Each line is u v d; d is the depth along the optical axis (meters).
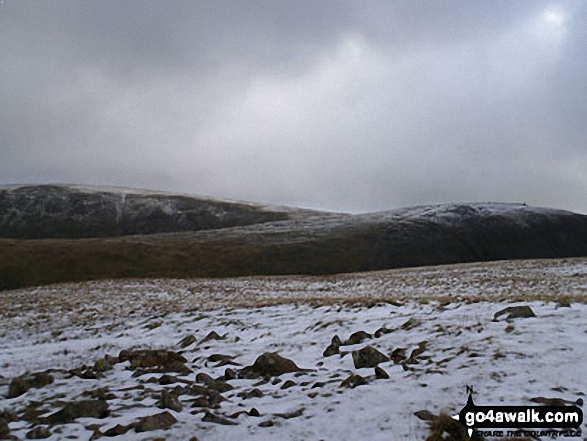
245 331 15.45
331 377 9.52
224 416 7.58
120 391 9.52
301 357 11.66
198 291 37.50
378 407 7.48
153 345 14.89
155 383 10.11
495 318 12.40
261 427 7.07
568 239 124.06
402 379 8.73
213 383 9.65
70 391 9.82
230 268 82.12
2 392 10.16
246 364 11.45
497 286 31.92
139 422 7.14
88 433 7.11
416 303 16.52
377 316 14.95
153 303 26.78
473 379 8.25
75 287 45.22
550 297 15.47
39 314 25.53
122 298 32.38
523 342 9.93
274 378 9.87
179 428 7.08
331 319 15.37
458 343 10.53
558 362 8.66
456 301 16.52
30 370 12.41
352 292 34.62
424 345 10.78
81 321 21.92
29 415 8.20
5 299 36.12
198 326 17.30
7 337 20.09
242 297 32.38
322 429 6.85
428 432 6.43
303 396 8.47
